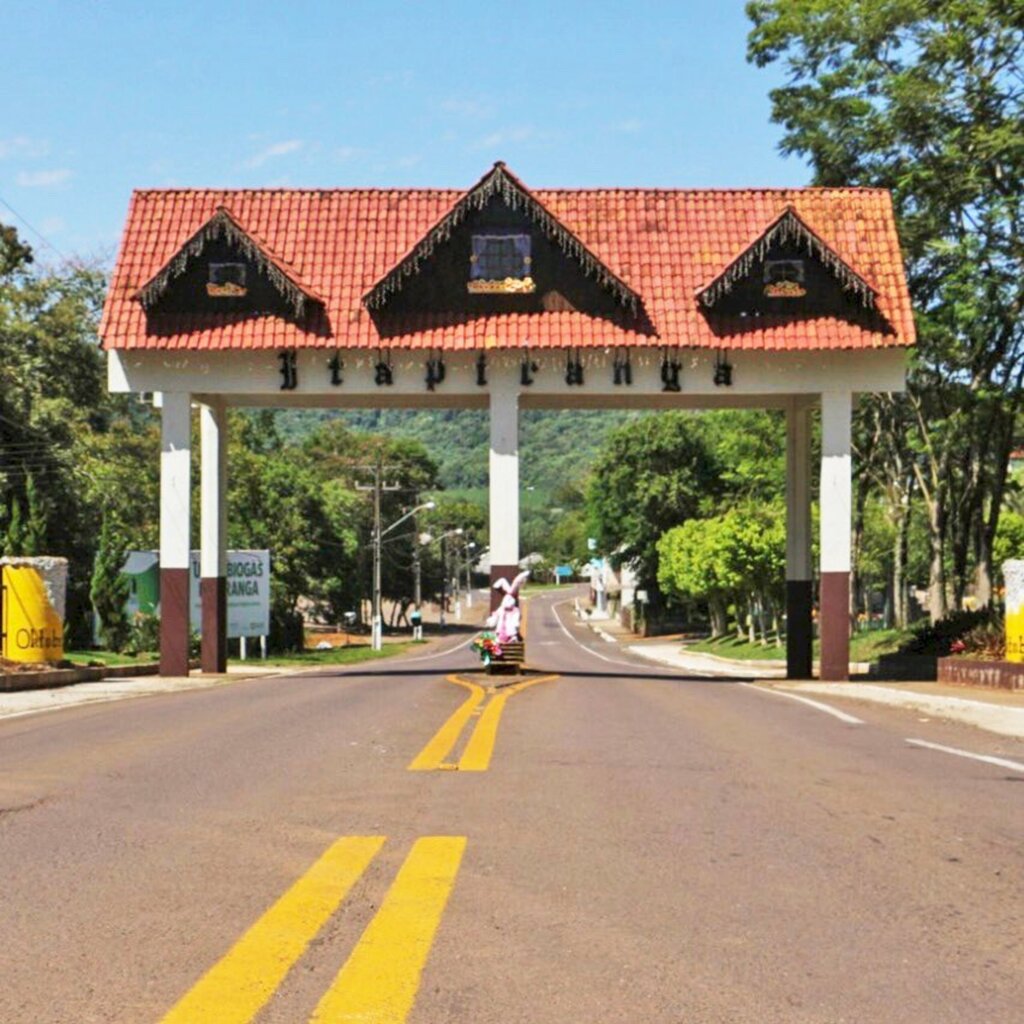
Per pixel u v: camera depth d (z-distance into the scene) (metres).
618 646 85.94
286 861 7.27
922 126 33.97
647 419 93.12
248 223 32.16
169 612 30.77
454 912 6.16
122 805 9.15
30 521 38.69
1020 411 36.97
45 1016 4.75
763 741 13.47
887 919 6.12
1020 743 13.95
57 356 53.47
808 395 31.62
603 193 32.34
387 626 119.06
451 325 30.00
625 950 5.57
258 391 30.48
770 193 32.38
